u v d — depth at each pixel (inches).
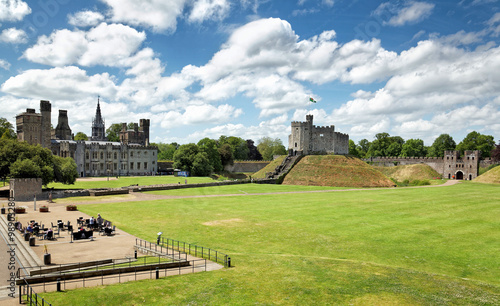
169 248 1210.6
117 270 929.5
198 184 3297.2
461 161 4968.0
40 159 2748.5
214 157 5433.1
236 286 834.8
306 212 1909.4
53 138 5398.6
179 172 4685.0
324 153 4904.0
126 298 747.4
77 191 2573.8
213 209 2023.9
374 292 797.9
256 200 2417.6
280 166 4414.4
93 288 798.5
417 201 2219.5
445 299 762.2
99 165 4923.7
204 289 813.9
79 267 941.2
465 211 1823.3
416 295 781.9
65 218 1704.0
